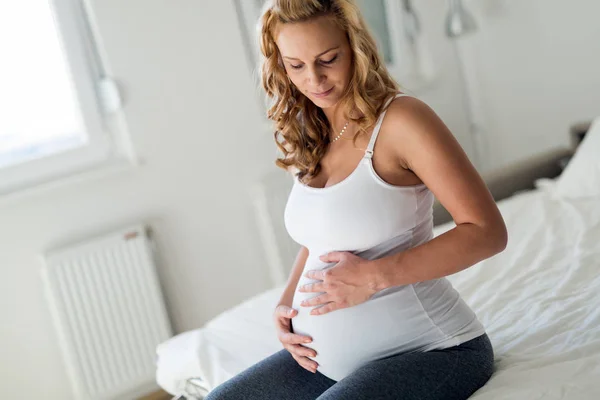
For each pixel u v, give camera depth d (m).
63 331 2.88
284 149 1.53
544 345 1.53
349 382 1.26
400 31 3.84
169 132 3.17
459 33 3.59
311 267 1.41
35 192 2.85
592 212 2.40
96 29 2.98
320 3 1.30
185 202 3.23
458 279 2.11
